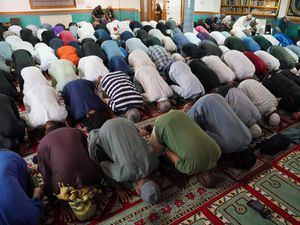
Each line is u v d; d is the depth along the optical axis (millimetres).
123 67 3344
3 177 1265
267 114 2508
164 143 1772
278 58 4145
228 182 1855
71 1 7340
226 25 7699
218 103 1904
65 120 2473
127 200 1700
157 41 4680
